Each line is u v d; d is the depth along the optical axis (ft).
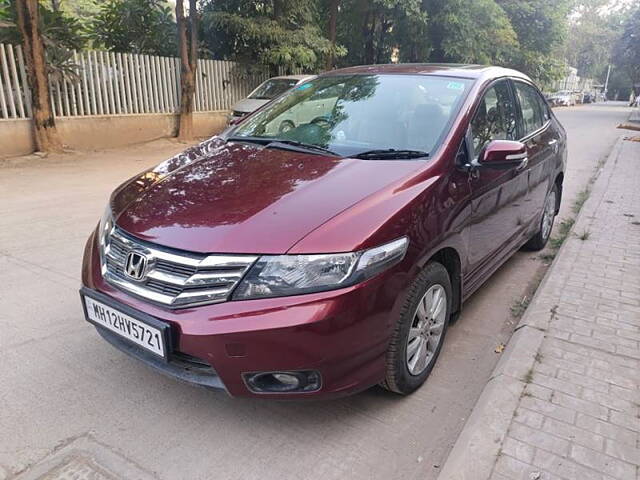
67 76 36.19
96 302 8.79
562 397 8.98
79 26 39.19
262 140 11.91
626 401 8.91
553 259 17.26
